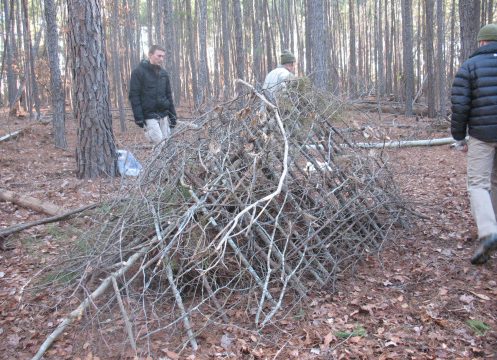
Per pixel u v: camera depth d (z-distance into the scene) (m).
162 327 3.11
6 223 4.96
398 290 3.49
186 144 3.71
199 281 3.28
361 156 4.17
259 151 3.49
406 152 8.03
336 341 2.94
